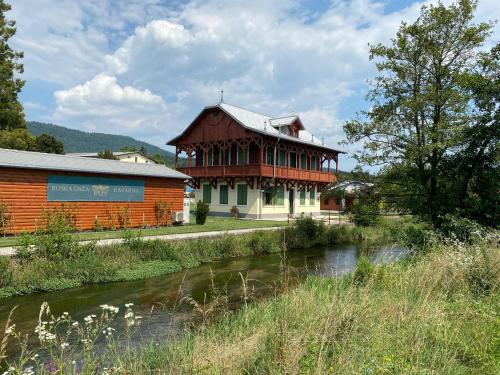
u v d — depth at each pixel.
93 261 12.30
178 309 9.20
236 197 33.53
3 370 5.27
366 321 4.69
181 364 3.98
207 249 16.56
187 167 35.66
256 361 4.30
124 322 8.09
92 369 3.82
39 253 12.02
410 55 15.57
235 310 8.66
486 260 7.84
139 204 21.77
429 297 6.47
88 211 19.38
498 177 13.48
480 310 5.95
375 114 16.08
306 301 5.77
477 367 4.44
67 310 9.21
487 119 13.47
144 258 14.09
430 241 11.13
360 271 8.76
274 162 31.92
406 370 3.86
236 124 32.66
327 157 40.81
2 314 8.78
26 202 17.11
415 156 14.45
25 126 36.06
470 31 14.48
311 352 4.27
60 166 18.14
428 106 14.65
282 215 34.69
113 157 61.16
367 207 16.28
